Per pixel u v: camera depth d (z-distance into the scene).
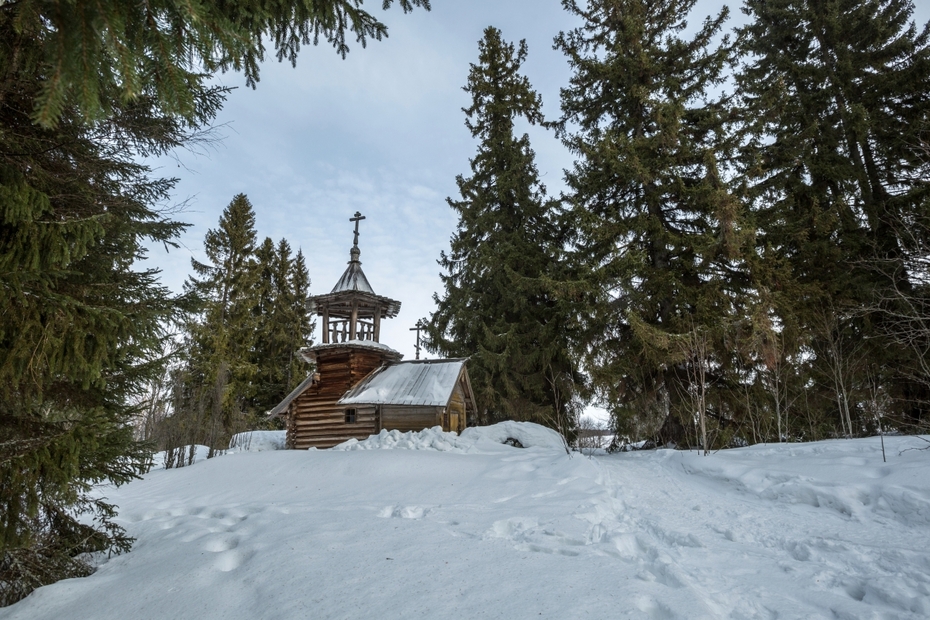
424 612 3.08
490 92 24.39
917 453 7.73
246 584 3.77
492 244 22.70
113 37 2.06
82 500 5.12
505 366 20.03
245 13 4.17
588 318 15.59
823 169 15.90
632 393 15.38
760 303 12.84
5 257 3.28
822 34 18.48
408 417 15.80
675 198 15.67
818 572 3.97
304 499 8.02
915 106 15.99
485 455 11.25
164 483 10.35
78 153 4.49
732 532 5.29
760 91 18.48
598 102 17.17
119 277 4.97
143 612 3.48
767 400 13.50
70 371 3.62
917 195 14.02
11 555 4.25
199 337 27.78
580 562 3.92
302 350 17.52
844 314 13.63
